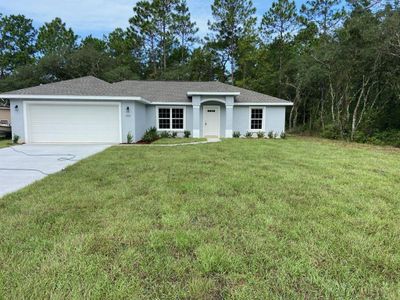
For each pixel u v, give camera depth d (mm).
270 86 28594
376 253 2900
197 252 2867
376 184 5758
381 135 16234
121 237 3176
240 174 6434
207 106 18062
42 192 4934
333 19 25984
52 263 2615
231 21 31391
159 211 4031
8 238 3127
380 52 15062
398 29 14172
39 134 13164
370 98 18969
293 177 6242
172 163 7789
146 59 36094
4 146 11805
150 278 2436
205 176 6227
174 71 33281
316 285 2371
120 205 4262
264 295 2232
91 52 34000
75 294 2191
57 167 7336
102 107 13305
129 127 13484
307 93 25766
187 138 16281
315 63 21000
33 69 33438
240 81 30719
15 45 39844
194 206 4234
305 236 3279
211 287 2320
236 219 3777
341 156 9711
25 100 12812
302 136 21297
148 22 33844
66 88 13672
